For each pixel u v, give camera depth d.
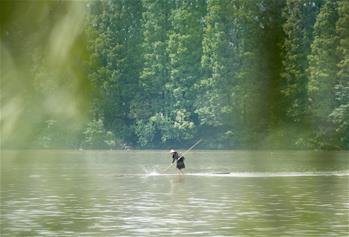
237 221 55.16
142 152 194.12
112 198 74.94
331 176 105.94
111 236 47.03
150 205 67.75
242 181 98.50
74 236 47.03
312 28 190.50
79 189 86.25
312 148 159.50
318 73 180.75
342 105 176.00
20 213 60.75
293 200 71.88
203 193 80.62
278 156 155.88
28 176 108.94
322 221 54.97
